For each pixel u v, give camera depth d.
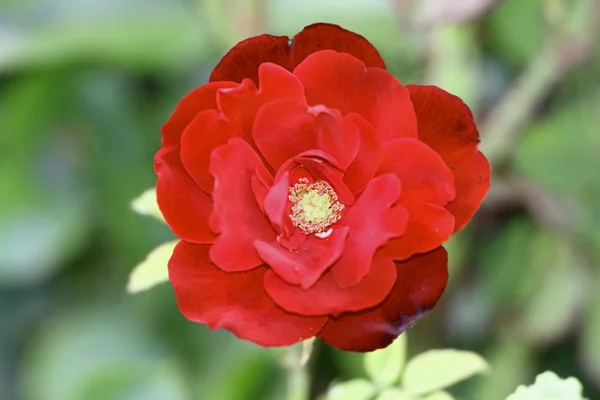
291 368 0.48
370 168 0.43
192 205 0.43
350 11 0.62
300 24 0.62
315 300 0.43
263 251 0.42
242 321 0.43
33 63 0.62
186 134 0.43
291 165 0.44
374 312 0.43
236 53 0.44
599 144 0.62
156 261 0.47
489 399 0.62
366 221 0.43
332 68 0.43
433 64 0.60
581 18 0.57
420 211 0.43
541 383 0.45
